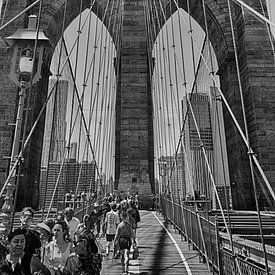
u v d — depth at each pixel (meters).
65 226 4.88
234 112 24.73
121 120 27.30
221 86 28.44
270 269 4.46
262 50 24.50
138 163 26.16
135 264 8.42
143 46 29.36
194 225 9.99
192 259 9.01
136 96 27.86
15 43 7.13
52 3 26.36
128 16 30.27
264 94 23.44
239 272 5.65
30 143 22.16
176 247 10.61
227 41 26.67
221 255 6.96
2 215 5.49
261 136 22.39
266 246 5.12
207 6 27.72
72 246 4.89
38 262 3.58
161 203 21.02
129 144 26.62
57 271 4.21
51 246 4.72
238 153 23.61
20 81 6.78
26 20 25.31
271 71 24.00
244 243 5.62
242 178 22.98
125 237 7.76
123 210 8.50
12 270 3.30
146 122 27.20
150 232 13.78
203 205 14.71
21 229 3.57
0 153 21.94
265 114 22.98
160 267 8.16
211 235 7.83
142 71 28.58
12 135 22.30
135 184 25.42
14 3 25.72
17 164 5.31
